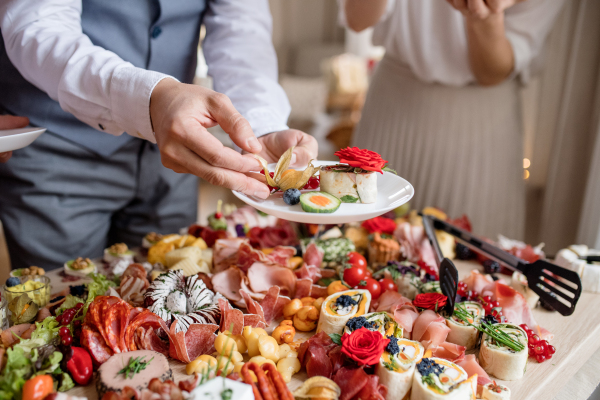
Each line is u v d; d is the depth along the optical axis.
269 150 0.74
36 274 0.73
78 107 0.66
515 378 0.58
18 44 0.69
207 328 0.58
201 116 0.58
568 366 0.61
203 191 2.39
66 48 0.66
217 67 0.86
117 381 0.51
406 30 1.06
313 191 0.63
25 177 0.85
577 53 1.19
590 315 0.70
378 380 0.53
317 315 0.63
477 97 1.10
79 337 0.58
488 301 0.67
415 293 0.69
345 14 1.10
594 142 1.19
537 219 1.66
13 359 0.52
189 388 0.50
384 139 1.22
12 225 0.89
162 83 0.60
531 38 1.03
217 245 0.75
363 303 0.63
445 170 1.16
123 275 0.69
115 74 0.62
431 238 0.77
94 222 0.95
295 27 3.67
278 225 0.86
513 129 1.15
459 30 1.01
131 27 0.82
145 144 0.93
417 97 1.14
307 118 3.00
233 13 0.86
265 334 0.58
